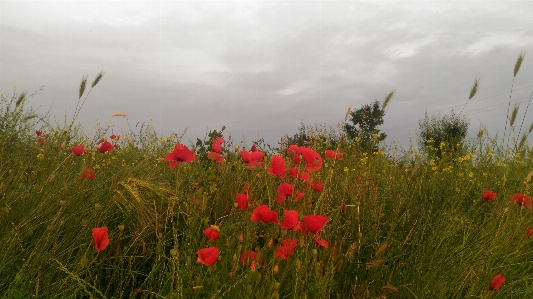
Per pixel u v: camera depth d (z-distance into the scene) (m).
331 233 2.62
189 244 2.27
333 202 3.24
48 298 2.02
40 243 2.22
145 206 2.85
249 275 1.81
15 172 3.04
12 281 2.04
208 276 2.07
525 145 4.10
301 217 2.29
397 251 2.79
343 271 2.41
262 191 3.03
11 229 2.37
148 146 5.94
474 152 5.81
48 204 2.64
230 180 3.53
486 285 2.33
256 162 3.10
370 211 3.15
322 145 5.88
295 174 2.78
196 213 2.42
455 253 2.78
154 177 3.64
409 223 3.18
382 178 4.47
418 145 5.95
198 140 4.45
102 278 2.47
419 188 3.92
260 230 2.67
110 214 2.82
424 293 2.35
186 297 1.88
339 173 4.19
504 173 4.48
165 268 2.32
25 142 4.84
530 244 3.09
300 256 2.15
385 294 2.32
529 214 3.18
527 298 2.54
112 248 2.56
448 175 4.94
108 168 3.88
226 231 2.28
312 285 1.94
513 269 2.65
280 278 2.07
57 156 3.69
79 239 2.40
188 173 3.52
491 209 3.57
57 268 2.18
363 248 2.77
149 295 2.29
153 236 2.77
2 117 4.86
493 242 2.57
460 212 3.45
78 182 2.88
